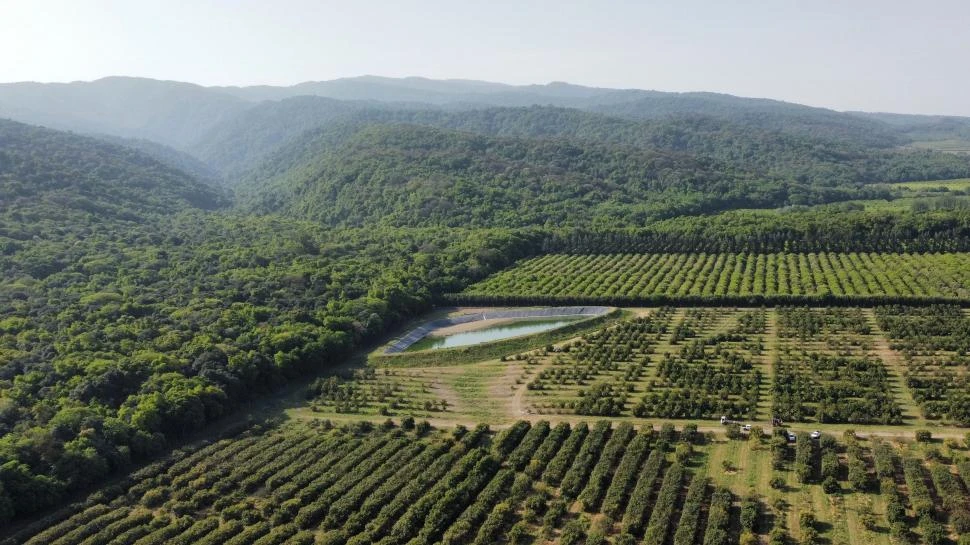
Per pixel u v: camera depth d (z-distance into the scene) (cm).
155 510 15388
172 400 18875
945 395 18775
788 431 17288
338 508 14725
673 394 19612
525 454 16625
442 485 15412
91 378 19462
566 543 13162
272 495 15462
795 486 14912
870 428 17375
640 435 17050
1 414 17612
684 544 12812
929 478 14825
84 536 14250
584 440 17200
